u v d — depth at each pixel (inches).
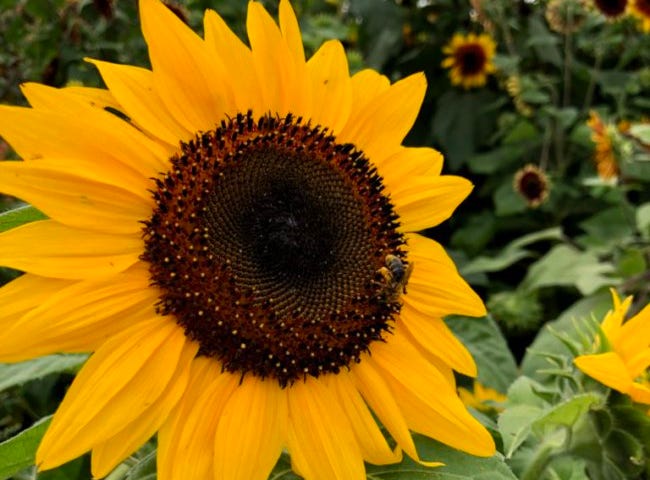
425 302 12.0
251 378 10.6
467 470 10.8
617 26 35.0
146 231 10.3
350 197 12.0
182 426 10.1
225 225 10.9
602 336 12.8
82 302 9.7
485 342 15.4
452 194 12.5
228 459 10.0
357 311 11.3
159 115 10.7
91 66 21.0
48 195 9.7
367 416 10.9
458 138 33.4
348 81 12.2
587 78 35.5
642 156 26.7
